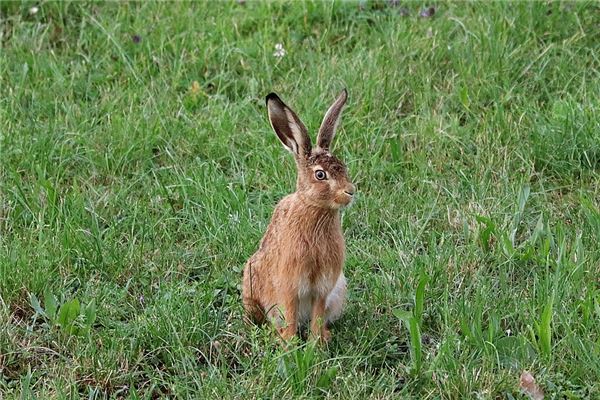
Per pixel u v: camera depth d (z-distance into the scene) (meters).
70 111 13.21
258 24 14.86
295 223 9.62
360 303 10.40
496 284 10.73
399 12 14.94
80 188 12.22
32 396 9.10
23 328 10.20
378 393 9.20
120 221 11.54
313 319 9.88
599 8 14.73
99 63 14.22
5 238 11.30
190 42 14.39
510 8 14.62
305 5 14.88
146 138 12.72
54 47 14.67
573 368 9.45
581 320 9.88
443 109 13.26
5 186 11.95
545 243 10.79
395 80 13.55
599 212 11.56
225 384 9.20
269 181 12.23
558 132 12.52
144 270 10.96
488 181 12.09
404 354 9.86
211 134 12.95
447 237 11.30
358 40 14.58
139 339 9.88
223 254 11.06
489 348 9.55
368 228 11.52
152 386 9.30
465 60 13.85
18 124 12.96
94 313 9.95
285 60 14.16
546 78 13.80
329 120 10.09
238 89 13.88
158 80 13.81
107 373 9.54
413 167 12.42
